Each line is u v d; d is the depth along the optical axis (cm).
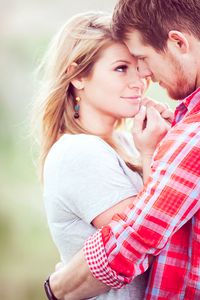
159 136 209
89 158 205
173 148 185
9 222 786
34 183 849
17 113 952
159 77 198
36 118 239
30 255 748
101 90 220
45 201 218
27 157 862
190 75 192
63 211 210
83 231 209
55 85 226
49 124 230
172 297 196
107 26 219
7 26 985
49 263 736
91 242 191
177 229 185
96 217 202
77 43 221
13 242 765
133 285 205
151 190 185
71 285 200
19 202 823
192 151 182
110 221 201
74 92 227
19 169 855
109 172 204
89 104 224
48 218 221
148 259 190
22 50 973
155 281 196
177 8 188
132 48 200
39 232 786
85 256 192
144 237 184
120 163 212
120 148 227
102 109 222
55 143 218
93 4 855
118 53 217
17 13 988
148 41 194
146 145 209
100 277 190
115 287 191
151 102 223
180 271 195
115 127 238
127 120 242
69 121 227
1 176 843
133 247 185
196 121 185
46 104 228
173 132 188
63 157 208
